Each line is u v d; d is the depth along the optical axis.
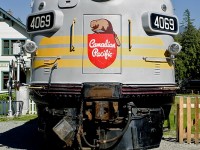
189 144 8.95
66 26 6.55
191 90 42.88
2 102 16.92
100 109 6.23
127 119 6.36
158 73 6.77
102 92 6.24
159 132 6.91
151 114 6.74
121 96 6.36
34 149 7.94
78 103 6.52
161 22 6.80
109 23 6.42
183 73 46.94
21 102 16.67
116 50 6.39
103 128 6.40
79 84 6.41
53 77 6.62
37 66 6.86
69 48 6.51
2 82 31.44
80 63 6.43
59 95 6.56
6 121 14.02
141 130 6.56
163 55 6.86
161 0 7.00
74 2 6.52
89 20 6.45
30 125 12.60
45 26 6.69
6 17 30.86
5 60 31.27
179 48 6.85
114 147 6.40
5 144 8.62
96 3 6.44
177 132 9.27
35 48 6.82
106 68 6.37
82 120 6.34
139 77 6.53
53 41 6.64
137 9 6.59
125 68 6.42
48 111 6.72
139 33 6.56
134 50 6.50
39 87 6.78
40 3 6.93
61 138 6.31
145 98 6.64
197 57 47.56
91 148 6.38
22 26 30.84
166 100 7.04
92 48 6.39
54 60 6.61
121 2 6.49
